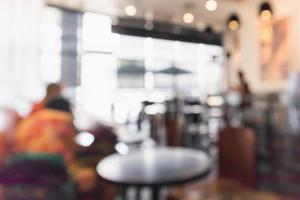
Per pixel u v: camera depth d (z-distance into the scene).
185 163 1.89
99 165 1.90
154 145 2.96
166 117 3.21
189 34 4.15
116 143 3.03
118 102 4.39
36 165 1.64
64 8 4.63
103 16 4.29
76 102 3.88
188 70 4.79
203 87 3.78
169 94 4.75
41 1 4.59
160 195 2.10
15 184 1.60
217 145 2.17
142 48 4.91
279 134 2.21
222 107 3.01
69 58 4.73
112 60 4.71
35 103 2.77
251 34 3.31
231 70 3.20
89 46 4.63
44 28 4.68
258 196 1.74
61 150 2.14
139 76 5.35
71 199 1.92
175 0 3.98
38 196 1.64
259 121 2.42
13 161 1.62
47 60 4.62
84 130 2.96
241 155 2.01
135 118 3.95
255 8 3.30
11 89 3.96
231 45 3.39
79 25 4.62
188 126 3.24
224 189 1.85
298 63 2.88
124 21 4.26
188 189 1.87
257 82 3.06
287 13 3.10
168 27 4.30
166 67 5.43
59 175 1.73
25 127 2.18
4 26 4.37
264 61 3.13
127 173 1.71
